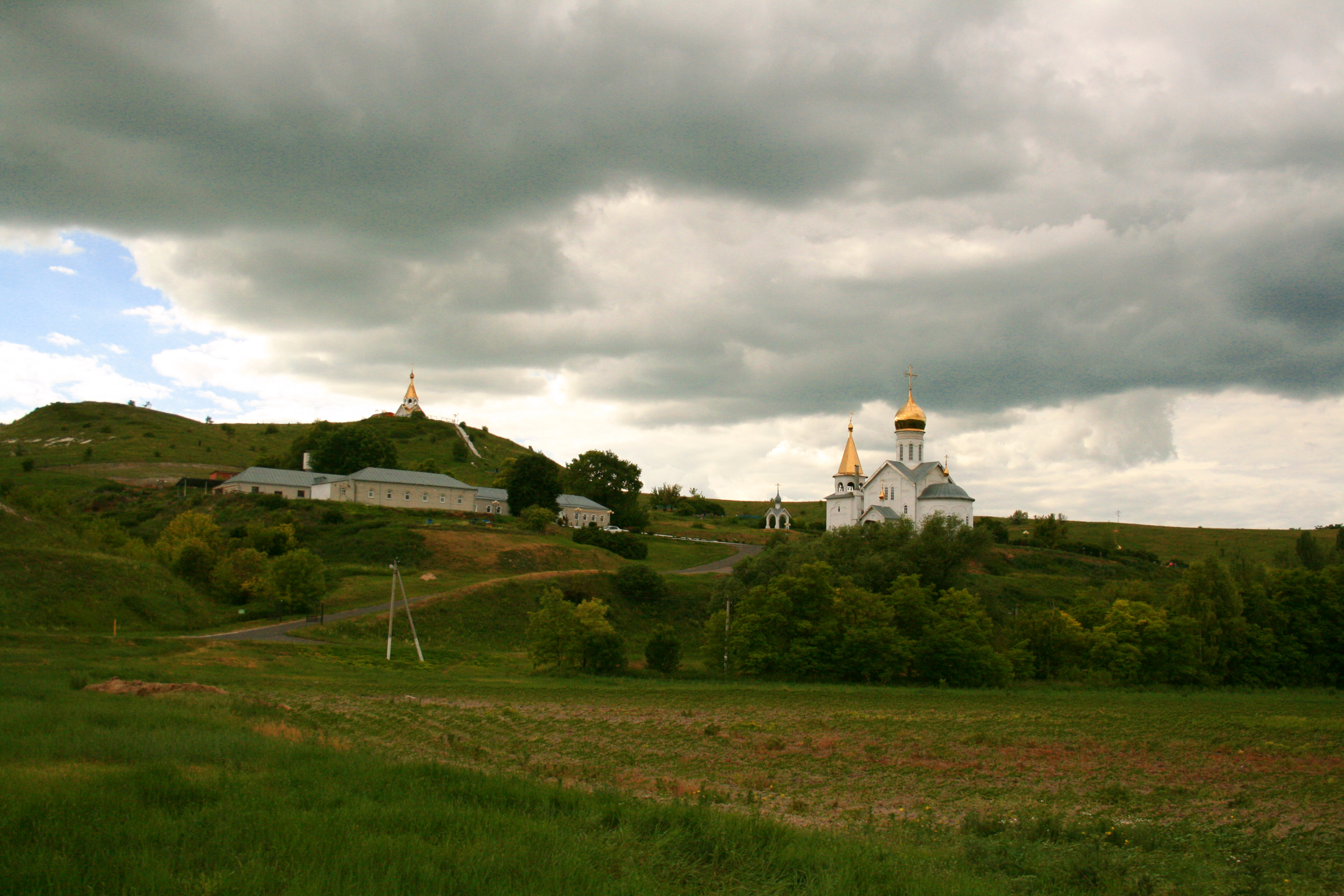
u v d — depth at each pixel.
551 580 106.12
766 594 82.00
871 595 81.69
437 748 35.19
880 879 16.45
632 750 39.22
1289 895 20.41
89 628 71.38
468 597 97.81
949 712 57.78
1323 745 47.09
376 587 104.00
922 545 102.38
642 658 90.44
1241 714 60.94
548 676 72.81
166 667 56.97
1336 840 26.80
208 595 95.50
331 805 18.59
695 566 144.62
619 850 17.03
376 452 178.62
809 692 67.88
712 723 48.88
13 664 49.75
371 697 51.50
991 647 79.06
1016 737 47.56
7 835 14.55
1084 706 63.66
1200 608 90.12
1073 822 26.53
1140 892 19.56
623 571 111.25
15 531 85.06
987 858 20.88
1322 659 93.62
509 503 168.12
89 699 34.97
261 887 12.90
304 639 79.19
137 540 102.81
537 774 30.19
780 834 19.08
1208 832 27.34
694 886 15.81
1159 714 59.34
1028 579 131.00
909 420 149.88
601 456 187.38
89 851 14.04
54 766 20.73
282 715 38.34
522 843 16.25
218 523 131.12
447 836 16.22
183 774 20.19
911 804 30.69
